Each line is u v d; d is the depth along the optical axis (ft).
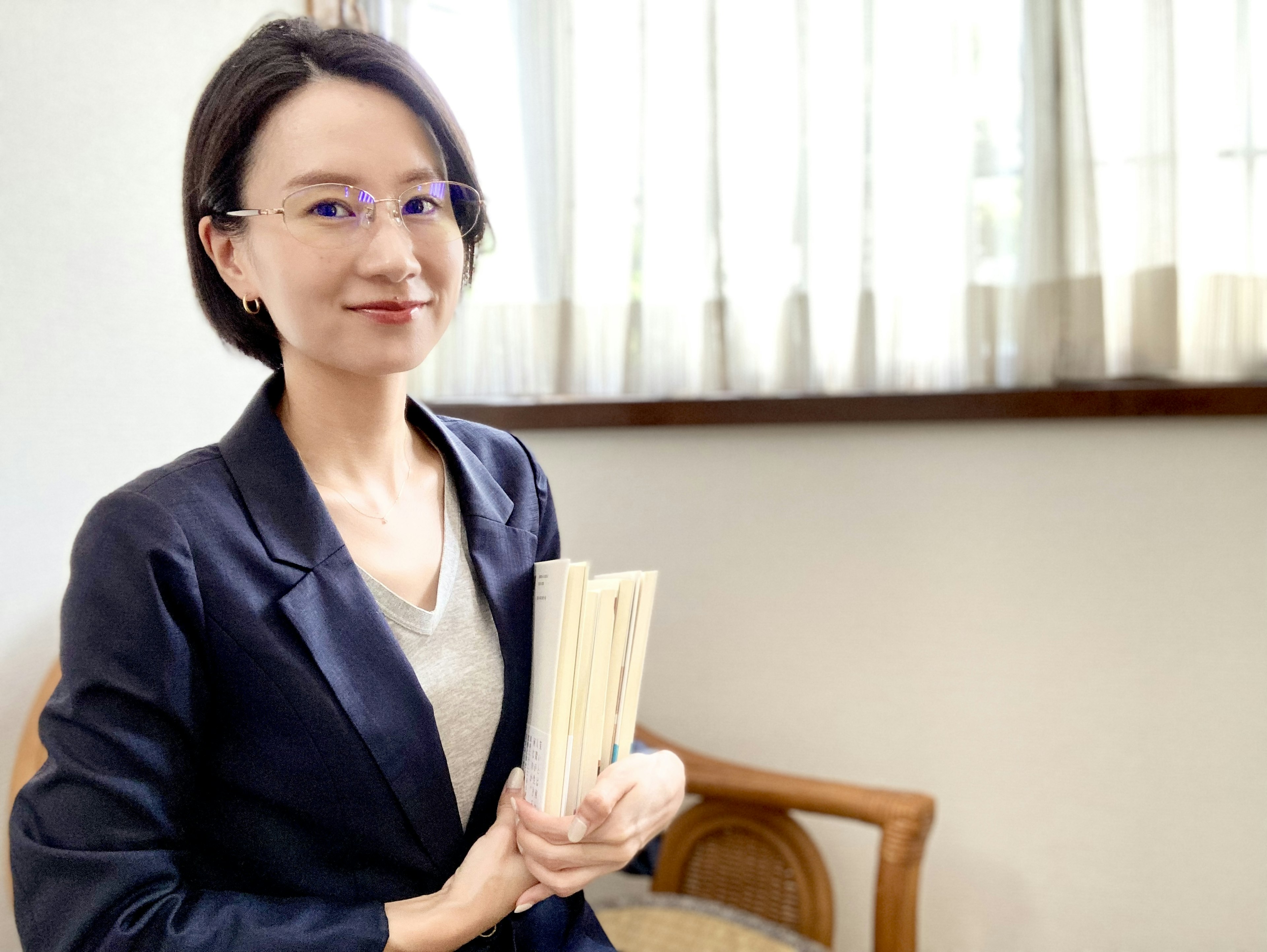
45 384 3.98
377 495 2.87
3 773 3.83
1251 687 5.38
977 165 5.63
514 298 6.17
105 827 2.31
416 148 2.62
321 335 2.55
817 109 5.76
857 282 5.83
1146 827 5.57
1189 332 5.55
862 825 5.90
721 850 5.36
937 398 5.53
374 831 2.61
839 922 5.96
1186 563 5.41
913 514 5.74
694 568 6.05
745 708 6.06
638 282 6.02
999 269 5.67
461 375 6.23
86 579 2.39
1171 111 5.32
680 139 5.99
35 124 3.93
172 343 4.55
